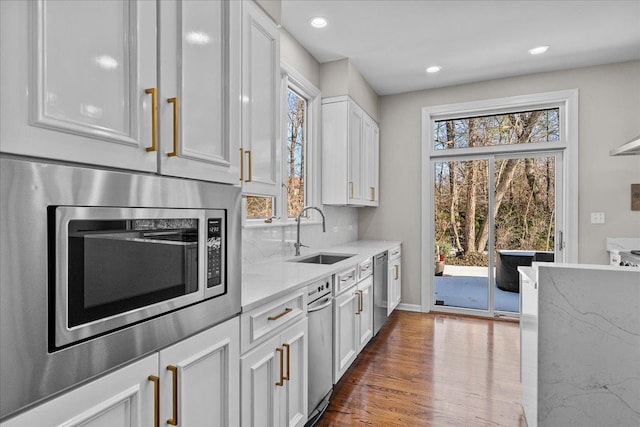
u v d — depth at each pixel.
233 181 1.26
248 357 1.31
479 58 3.33
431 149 4.21
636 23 2.71
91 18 0.75
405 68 3.55
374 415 2.06
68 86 0.70
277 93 1.94
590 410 1.52
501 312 3.94
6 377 0.60
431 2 2.45
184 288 1.02
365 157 3.81
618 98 3.40
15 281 0.61
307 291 1.83
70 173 0.71
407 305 4.28
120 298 0.82
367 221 4.48
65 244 0.70
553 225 3.71
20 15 0.62
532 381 1.74
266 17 1.83
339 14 2.59
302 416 1.73
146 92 0.89
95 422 0.77
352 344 2.53
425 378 2.51
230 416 1.20
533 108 3.77
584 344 1.52
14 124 0.61
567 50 3.16
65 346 0.70
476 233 4.04
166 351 0.95
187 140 1.04
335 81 3.36
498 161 3.95
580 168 3.51
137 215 0.86
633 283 1.46
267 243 2.58
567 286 1.54
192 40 1.06
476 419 2.02
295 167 3.17
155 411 0.90
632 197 3.34
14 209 0.61
